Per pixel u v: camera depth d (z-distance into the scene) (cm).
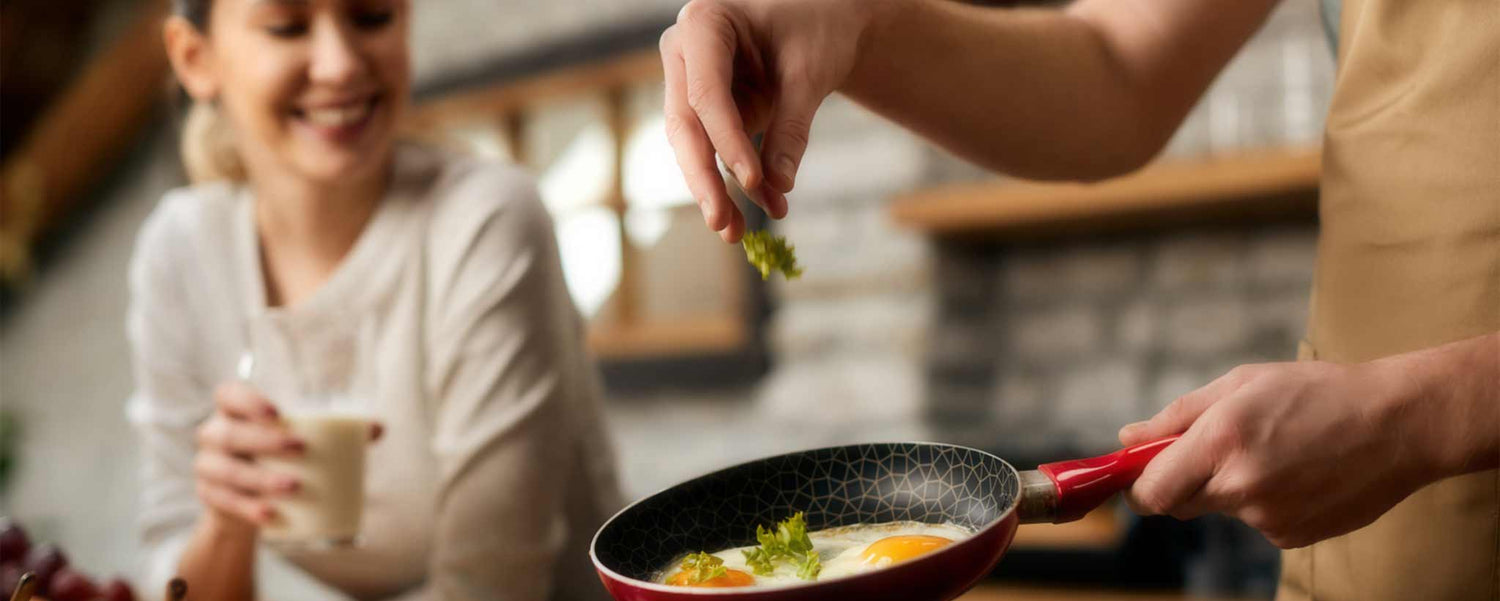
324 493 130
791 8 96
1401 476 86
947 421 232
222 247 148
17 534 122
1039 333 236
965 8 105
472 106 325
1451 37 96
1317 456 85
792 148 94
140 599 124
